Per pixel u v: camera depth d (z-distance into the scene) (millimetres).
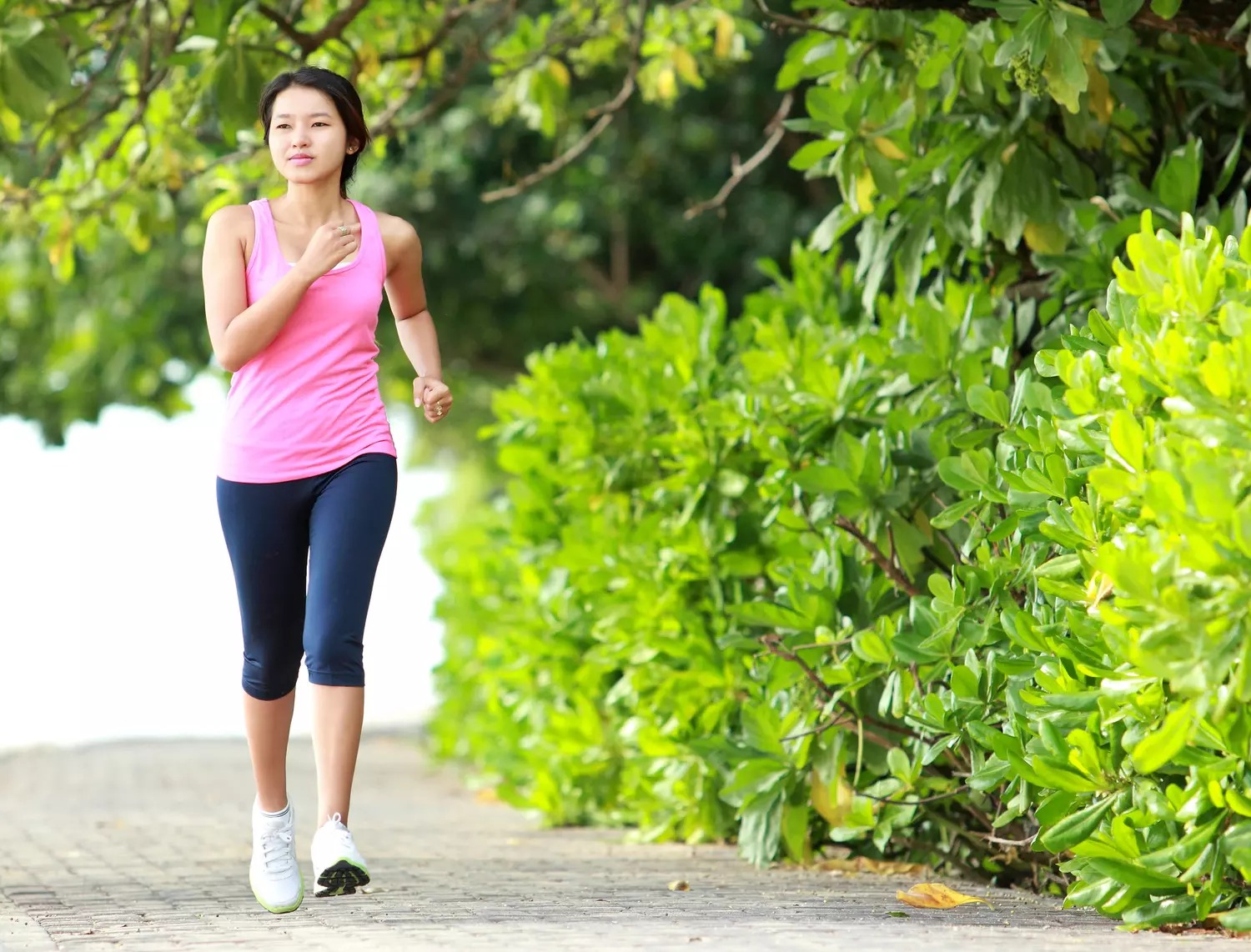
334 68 16359
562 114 18734
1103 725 7801
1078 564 8141
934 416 10953
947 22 10539
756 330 14039
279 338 8961
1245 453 6902
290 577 9133
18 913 9312
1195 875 7348
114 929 8469
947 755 10023
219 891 10328
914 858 11250
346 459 8961
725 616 13039
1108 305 8469
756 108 29344
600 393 14836
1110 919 8547
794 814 11188
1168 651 6793
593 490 14578
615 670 15414
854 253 25812
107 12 13820
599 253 32688
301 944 7711
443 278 30859
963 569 9414
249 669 9188
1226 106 11961
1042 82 10148
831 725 10344
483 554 20703
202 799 19703
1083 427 8117
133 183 15250
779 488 11961
